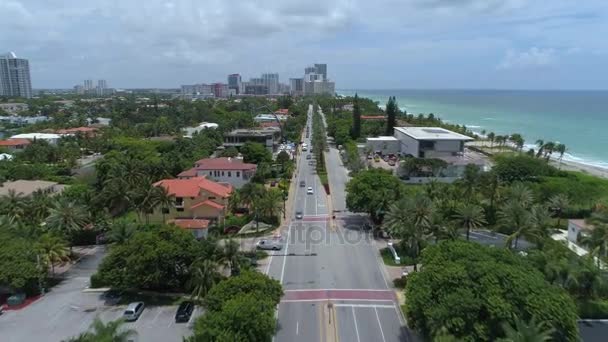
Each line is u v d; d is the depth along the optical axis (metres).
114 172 104.38
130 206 87.69
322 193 117.38
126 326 52.69
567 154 190.62
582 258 55.59
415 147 148.12
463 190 89.00
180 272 60.97
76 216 76.19
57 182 123.31
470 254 47.12
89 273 69.44
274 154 169.25
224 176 116.06
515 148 185.50
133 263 57.56
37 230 73.50
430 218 66.00
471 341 39.66
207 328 41.56
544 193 96.00
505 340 35.56
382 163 154.00
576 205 94.44
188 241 61.47
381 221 89.75
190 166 132.25
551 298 41.34
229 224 88.12
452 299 41.44
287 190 116.06
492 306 40.09
